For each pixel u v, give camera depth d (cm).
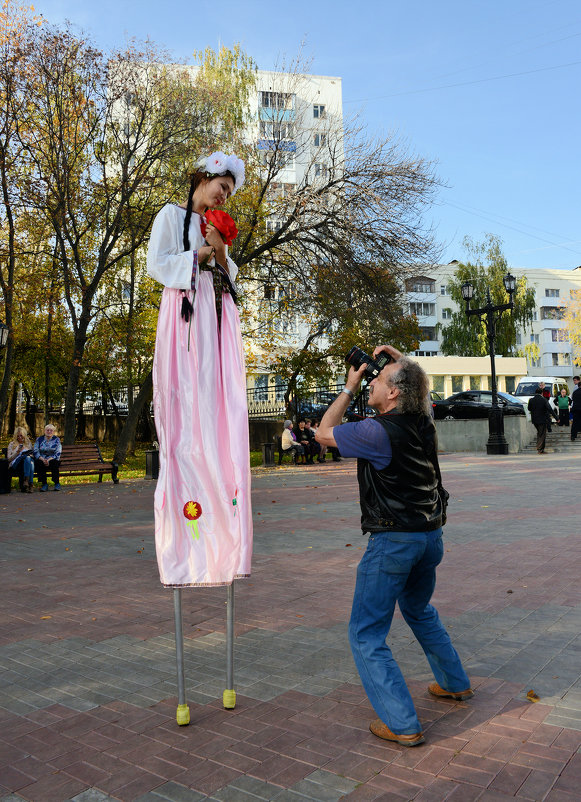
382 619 303
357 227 1923
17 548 779
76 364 1986
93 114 1905
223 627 470
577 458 1834
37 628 479
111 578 626
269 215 2005
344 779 262
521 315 5056
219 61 2702
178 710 315
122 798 254
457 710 322
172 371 317
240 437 320
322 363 2419
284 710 330
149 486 1489
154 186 1891
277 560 683
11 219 1870
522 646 408
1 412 1962
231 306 337
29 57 1766
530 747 281
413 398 298
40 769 279
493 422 2069
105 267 1939
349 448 294
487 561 642
